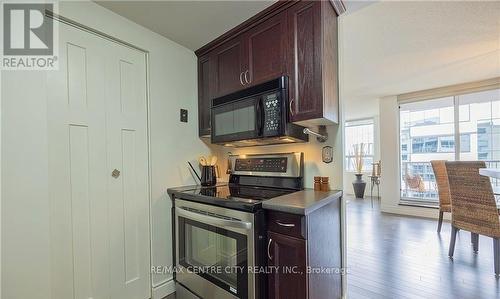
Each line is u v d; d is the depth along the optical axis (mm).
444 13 1866
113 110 1651
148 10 1615
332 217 1532
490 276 2096
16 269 1046
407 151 4562
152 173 1847
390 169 4520
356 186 6199
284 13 1550
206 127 2123
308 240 1210
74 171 1454
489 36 2254
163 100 1952
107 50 1630
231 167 2217
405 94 4359
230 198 1469
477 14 1875
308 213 1175
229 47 1906
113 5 1560
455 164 2418
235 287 1388
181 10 1616
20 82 1100
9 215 1032
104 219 1582
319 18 1401
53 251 1354
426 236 3156
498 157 3592
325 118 1404
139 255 1756
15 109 1071
